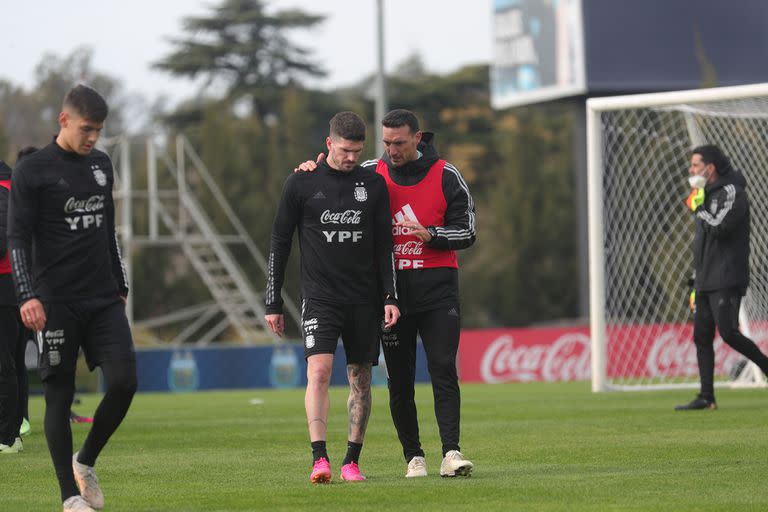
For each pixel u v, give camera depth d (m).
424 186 24.11
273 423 39.88
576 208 158.25
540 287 156.25
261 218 136.50
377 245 23.55
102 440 20.31
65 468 19.75
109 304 20.41
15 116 199.38
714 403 40.34
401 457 28.11
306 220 23.31
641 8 114.25
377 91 86.69
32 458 28.58
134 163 152.00
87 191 20.17
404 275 23.95
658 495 20.89
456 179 24.28
